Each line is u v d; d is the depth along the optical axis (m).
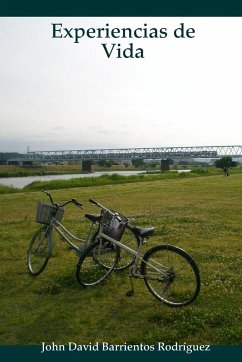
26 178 66.94
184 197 18.33
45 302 5.32
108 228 5.69
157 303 5.21
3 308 5.14
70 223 10.95
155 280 5.30
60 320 4.78
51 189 28.48
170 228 9.88
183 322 4.59
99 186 29.97
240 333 4.32
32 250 6.68
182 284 5.81
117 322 4.70
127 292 5.48
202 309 4.93
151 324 4.64
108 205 15.76
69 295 5.56
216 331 4.39
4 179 63.06
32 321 4.72
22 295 5.59
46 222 6.36
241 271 6.40
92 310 5.04
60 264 6.99
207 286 5.71
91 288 5.79
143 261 5.34
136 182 35.38
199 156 94.94
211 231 9.55
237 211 12.97
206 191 21.41
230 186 24.66
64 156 102.94
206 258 7.20
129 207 14.95
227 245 8.16
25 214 13.85
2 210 15.21
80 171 95.62
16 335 4.45
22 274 6.53
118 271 6.41
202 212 12.87
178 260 5.91
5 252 7.91
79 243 8.29
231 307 5.00
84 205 16.05
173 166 127.75
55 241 8.65
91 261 6.46
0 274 6.52
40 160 101.19
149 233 5.47
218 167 74.69
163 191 22.38
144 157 95.88
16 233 9.81
